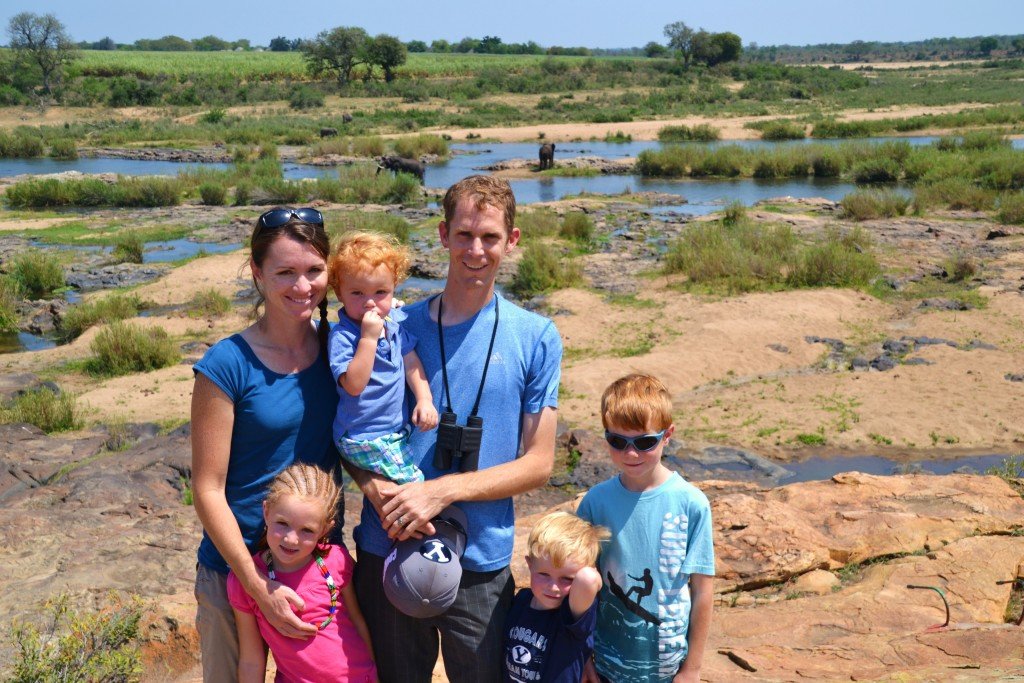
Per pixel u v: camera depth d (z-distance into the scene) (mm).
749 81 104250
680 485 2920
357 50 96188
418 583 2578
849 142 43469
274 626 2660
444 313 2861
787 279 17688
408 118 67812
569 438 10711
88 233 26000
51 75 84375
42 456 10312
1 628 4855
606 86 96250
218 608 2787
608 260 20281
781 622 4848
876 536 5758
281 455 2695
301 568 2701
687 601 2912
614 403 2852
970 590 5125
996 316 15305
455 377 2807
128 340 14398
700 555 2871
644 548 2893
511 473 2766
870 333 14812
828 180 36625
